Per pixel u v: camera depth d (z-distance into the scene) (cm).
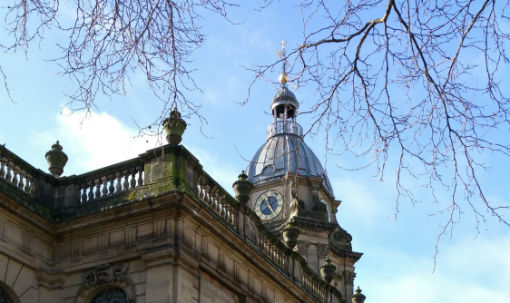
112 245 2119
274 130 5497
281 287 2648
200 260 2122
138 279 2044
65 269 2141
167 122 2208
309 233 4991
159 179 2138
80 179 2269
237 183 2661
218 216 2319
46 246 2167
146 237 2077
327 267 3547
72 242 2173
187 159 2200
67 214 2209
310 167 5303
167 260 2014
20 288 2044
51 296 2125
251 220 2564
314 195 5159
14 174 2141
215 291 2202
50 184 2261
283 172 5197
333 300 3216
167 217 2072
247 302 2378
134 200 2109
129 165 2217
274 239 2727
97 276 2095
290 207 5088
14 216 2066
